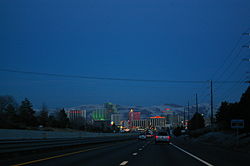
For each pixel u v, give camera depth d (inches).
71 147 1400.1
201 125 5246.1
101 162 706.8
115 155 948.0
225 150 1336.1
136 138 3786.9
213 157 907.4
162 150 1277.1
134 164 676.1
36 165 625.3
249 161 774.5
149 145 1817.2
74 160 752.3
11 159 770.8
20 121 4291.3
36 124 4517.7
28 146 926.4
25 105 4532.5
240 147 1561.3
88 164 655.8
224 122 3208.7
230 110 2891.2
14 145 840.3
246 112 2208.4
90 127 6382.9
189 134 4859.7
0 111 4480.8
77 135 2657.5
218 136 2807.6
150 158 848.3
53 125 4852.4
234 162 741.3
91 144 1795.0
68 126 5516.7
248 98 2240.4
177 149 1375.5
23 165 620.4
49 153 1021.2
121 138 2832.2
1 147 771.4
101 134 3299.7
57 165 629.3
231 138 2381.9
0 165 615.8
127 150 1249.4
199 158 861.2
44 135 2128.4
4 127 2928.2
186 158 858.1
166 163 706.2
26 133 1931.6
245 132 2463.1
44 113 4913.9
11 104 4613.7
